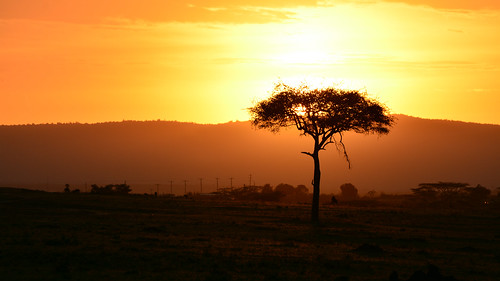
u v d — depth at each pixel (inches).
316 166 2874.0
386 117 3137.3
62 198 3582.7
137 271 1296.8
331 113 3016.7
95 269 1318.9
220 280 1204.5
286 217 2883.9
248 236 2044.8
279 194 6584.6
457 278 1338.6
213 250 1627.7
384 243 1977.1
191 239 1876.2
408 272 1378.0
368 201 5674.2
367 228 2458.2
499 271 1444.4
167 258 1460.4
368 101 3065.9
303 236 2106.3
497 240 2142.0
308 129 3056.1
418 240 2055.9
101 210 3095.5
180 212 3070.9
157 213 3002.0
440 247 1913.1
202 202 3752.5
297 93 3036.4
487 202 5861.2
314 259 1510.8
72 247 1621.6
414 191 7293.3
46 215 2741.1
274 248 1716.3
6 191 3902.6
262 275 1282.0
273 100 3085.6
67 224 2313.0
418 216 3080.7
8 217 2600.9
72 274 1257.4
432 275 1210.6
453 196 6973.4
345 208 3644.2
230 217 2832.2
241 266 1379.2
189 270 1322.6
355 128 3157.0
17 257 1439.5
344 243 1945.1
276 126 3218.5
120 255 1488.7
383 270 1400.1
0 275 1237.1
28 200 3390.7
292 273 1310.3
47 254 1478.8
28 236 1863.9
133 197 3941.9
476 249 1854.1
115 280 1205.1
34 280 1195.3
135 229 2171.5
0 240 1742.1
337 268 1393.9
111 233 2014.0
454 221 2819.9
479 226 2630.4
